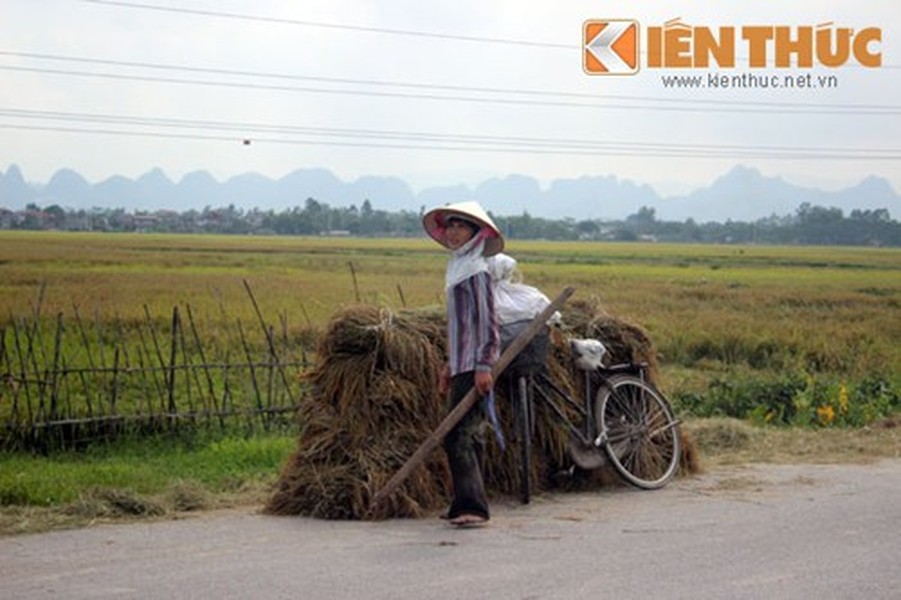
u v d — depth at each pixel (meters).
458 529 7.41
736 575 6.21
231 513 8.05
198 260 66.88
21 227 162.50
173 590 5.86
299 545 6.92
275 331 24.23
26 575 6.17
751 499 8.44
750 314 36.78
